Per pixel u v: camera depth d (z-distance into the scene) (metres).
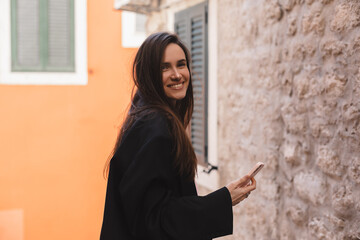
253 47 3.03
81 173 6.68
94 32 6.62
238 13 3.25
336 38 2.16
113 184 1.55
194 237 1.46
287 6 2.57
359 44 2.00
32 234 6.59
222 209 1.51
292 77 2.56
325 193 2.30
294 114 2.54
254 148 3.05
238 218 3.35
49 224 6.63
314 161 2.39
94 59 6.63
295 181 2.57
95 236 6.71
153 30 5.09
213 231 1.49
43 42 6.57
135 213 1.47
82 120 6.64
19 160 6.55
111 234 1.52
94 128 6.66
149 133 1.50
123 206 1.49
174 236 1.44
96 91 6.64
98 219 6.71
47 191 6.61
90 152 6.68
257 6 2.95
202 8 3.91
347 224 2.14
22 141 6.55
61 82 6.59
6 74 6.50
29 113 6.55
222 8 3.55
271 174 2.84
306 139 2.45
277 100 2.74
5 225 6.52
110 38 6.64
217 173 3.69
